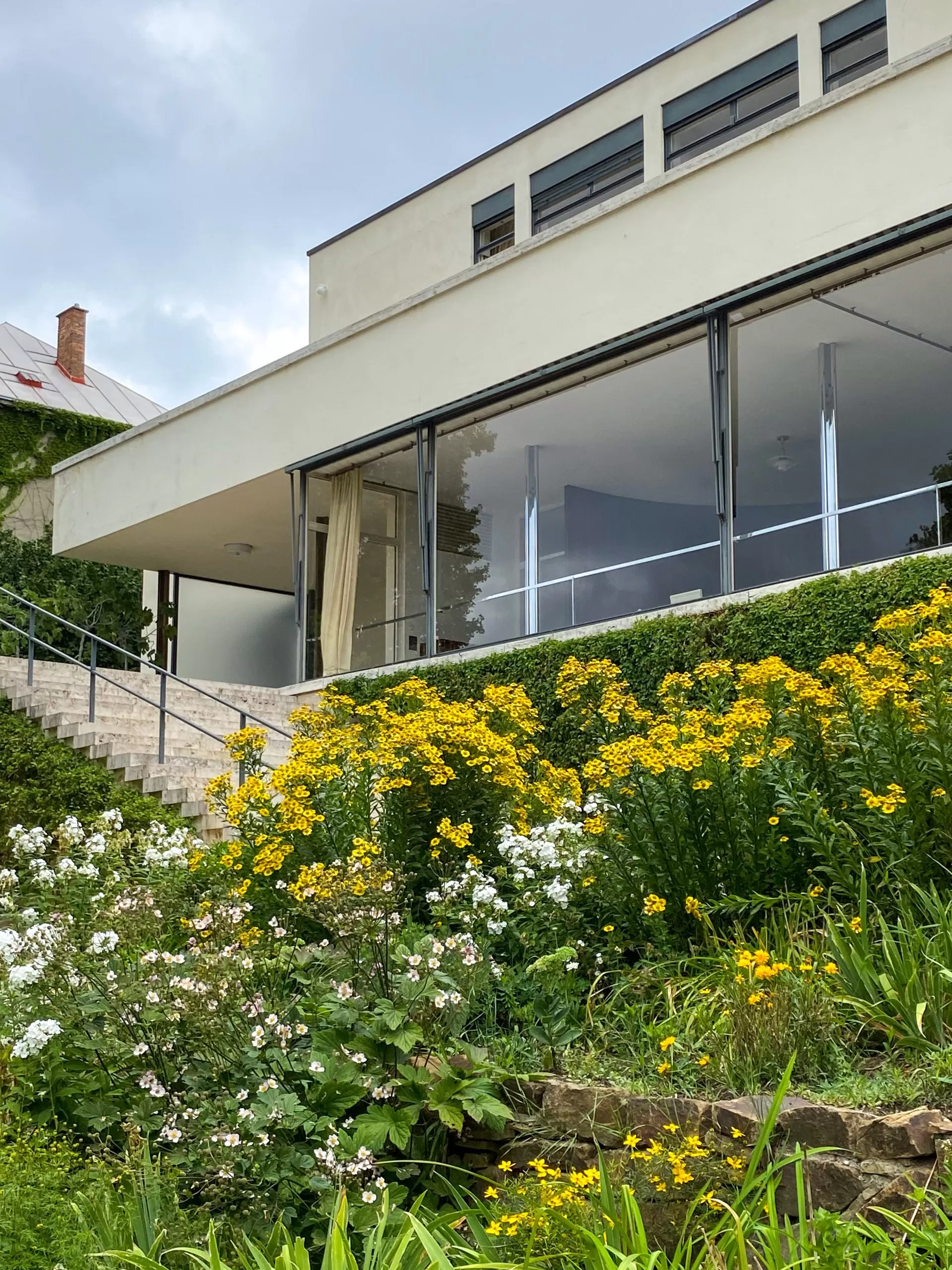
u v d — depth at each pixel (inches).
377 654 534.0
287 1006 187.3
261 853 227.9
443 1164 172.6
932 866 200.4
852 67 557.9
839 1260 120.8
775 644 357.1
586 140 661.3
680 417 435.2
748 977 178.9
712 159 418.9
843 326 388.8
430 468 520.1
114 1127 172.9
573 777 272.4
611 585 446.0
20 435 951.6
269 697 569.9
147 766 431.2
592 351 453.1
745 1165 147.3
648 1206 143.6
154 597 914.1
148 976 181.6
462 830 229.8
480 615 490.6
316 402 570.3
